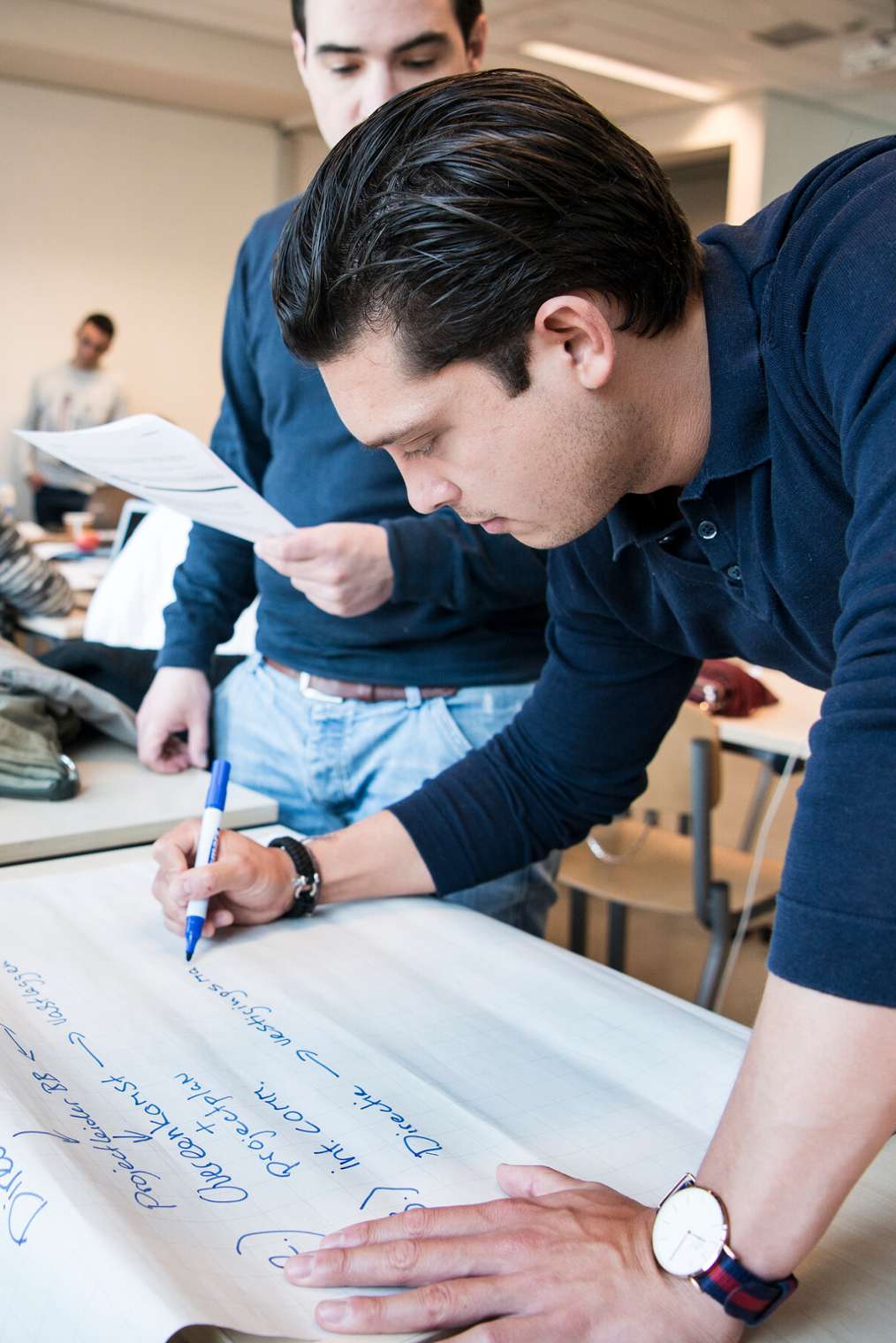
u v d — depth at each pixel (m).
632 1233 0.61
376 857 1.11
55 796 1.35
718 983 2.42
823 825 0.55
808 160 7.96
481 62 1.46
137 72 6.70
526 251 0.63
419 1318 0.58
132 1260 0.58
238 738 1.59
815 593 0.77
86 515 4.64
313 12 1.33
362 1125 0.75
